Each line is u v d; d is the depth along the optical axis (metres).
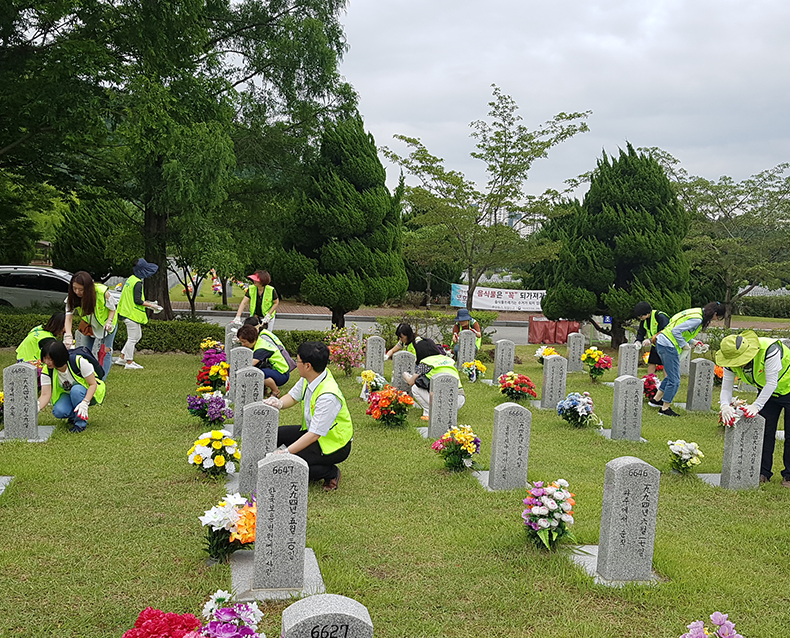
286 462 4.15
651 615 4.08
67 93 11.21
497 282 33.28
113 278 27.22
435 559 4.76
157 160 13.72
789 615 4.14
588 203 18.64
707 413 10.71
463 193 16.81
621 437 8.58
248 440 6.01
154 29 12.10
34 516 5.24
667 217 17.83
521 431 6.37
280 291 17.80
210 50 15.86
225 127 14.45
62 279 18.41
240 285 15.27
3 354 12.90
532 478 6.75
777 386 6.68
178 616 2.86
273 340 9.57
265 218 16.08
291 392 6.41
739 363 6.58
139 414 8.79
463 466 6.85
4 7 10.98
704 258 20.72
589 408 9.03
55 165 15.50
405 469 6.89
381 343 12.31
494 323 29.14
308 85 15.78
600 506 5.95
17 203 17.89
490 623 3.93
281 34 15.17
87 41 11.45
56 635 3.61
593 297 18.19
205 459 6.03
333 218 16.50
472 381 12.97
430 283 33.06
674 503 6.21
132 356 12.47
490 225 17.44
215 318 24.72
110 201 18.55
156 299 15.98
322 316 27.47
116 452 7.00
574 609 4.12
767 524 5.69
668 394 10.34
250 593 4.15
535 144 16.45
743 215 21.09
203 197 12.83
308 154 16.58
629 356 12.57
